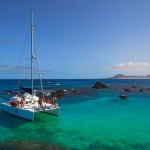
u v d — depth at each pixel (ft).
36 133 61.52
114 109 103.04
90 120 78.33
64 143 53.16
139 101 133.49
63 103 124.98
